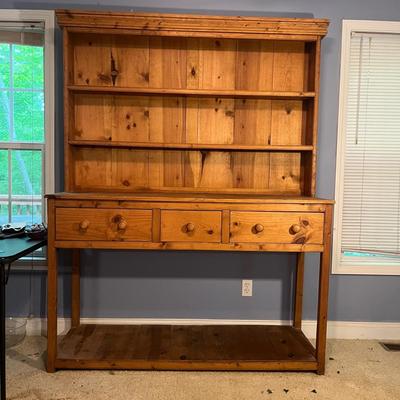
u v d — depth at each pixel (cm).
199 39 230
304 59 234
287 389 188
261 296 247
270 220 193
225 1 236
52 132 237
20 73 239
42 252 244
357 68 241
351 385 193
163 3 235
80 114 232
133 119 234
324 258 197
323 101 240
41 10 232
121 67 231
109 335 227
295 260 247
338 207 243
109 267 244
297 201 192
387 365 214
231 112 236
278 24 207
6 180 244
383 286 246
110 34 216
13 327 240
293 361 202
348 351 230
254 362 200
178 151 237
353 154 244
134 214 191
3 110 241
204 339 225
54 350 196
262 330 239
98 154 235
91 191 230
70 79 218
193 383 191
